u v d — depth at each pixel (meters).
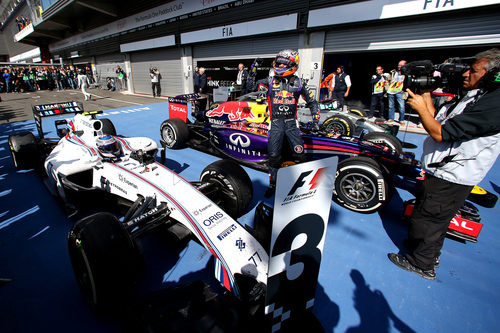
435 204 1.94
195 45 12.27
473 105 1.62
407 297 1.97
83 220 1.65
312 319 1.54
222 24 10.30
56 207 3.03
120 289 1.61
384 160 3.19
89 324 1.69
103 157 2.62
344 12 7.10
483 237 2.71
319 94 8.52
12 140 3.70
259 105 3.93
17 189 3.44
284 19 8.40
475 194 3.29
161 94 15.27
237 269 1.57
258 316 1.46
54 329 1.65
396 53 10.31
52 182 3.21
